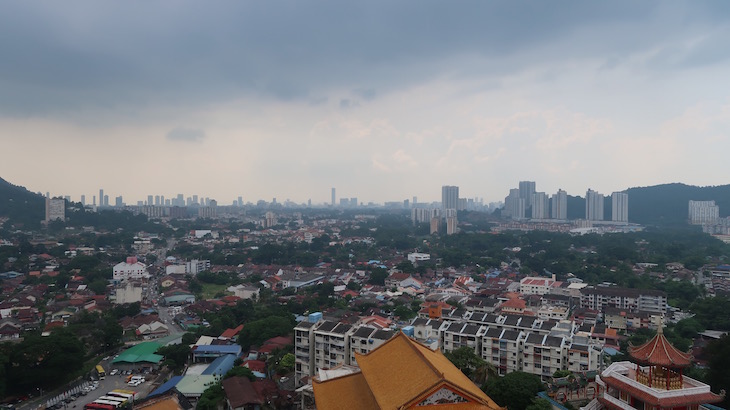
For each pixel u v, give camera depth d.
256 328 138.12
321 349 108.56
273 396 95.56
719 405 79.44
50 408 101.12
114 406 99.75
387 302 193.00
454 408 56.91
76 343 118.25
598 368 103.56
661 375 55.34
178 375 122.69
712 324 151.12
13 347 111.50
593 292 190.50
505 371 105.44
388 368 65.06
